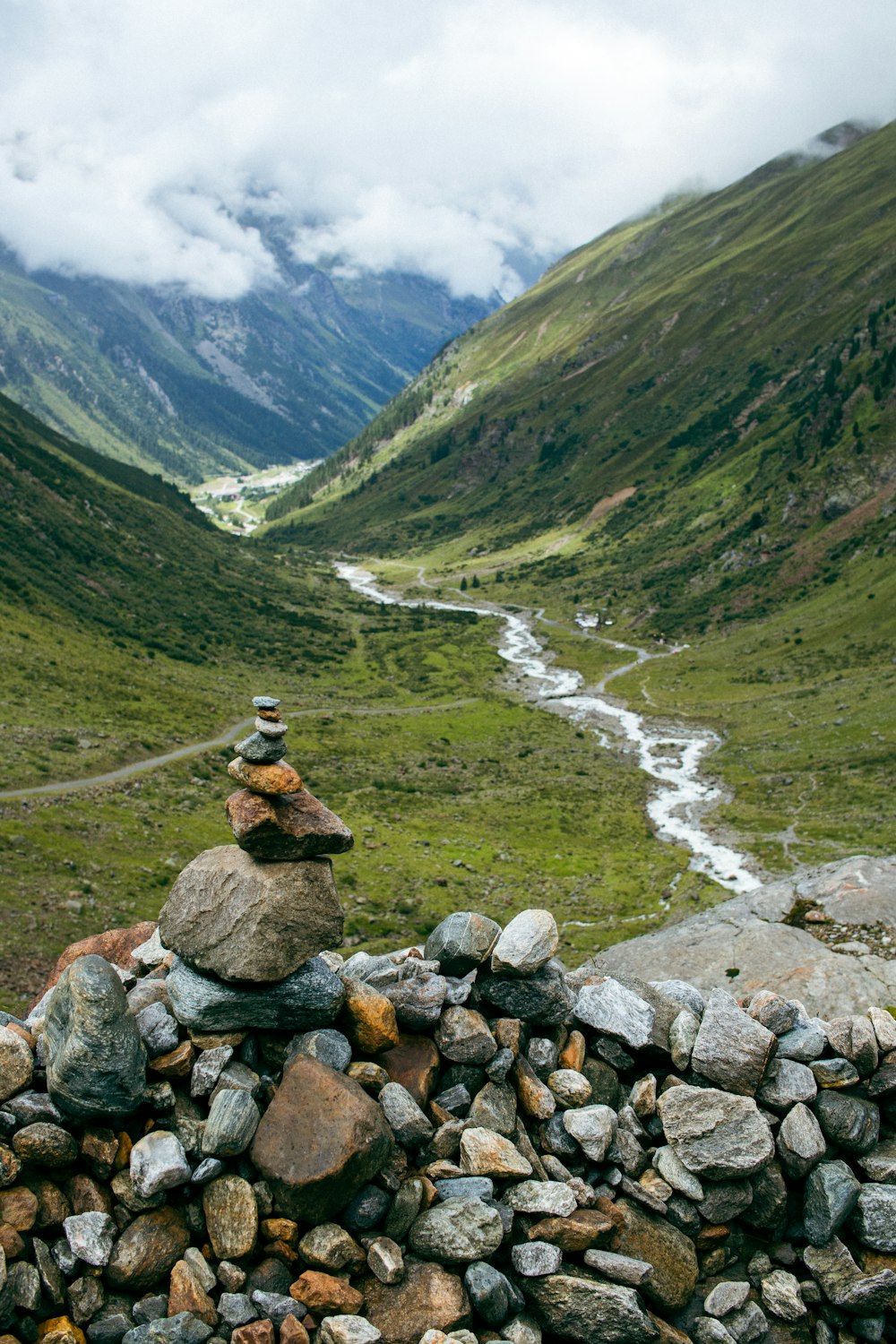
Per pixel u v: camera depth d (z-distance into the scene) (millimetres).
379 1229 8812
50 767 88188
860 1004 20672
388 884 72125
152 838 75062
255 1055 9555
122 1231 8305
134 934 13172
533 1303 8836
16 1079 8578
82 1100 8188
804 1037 10820
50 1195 8250
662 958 26188
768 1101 10273
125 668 144375
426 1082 9758
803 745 127250
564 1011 10617
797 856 83500
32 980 44656
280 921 9258
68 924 52406
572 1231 9023
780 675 172250
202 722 127625
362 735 142000
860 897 26375
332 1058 9250
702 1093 9992
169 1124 8836
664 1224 9578
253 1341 7758
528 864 82062
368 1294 8352
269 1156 8516
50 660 128375
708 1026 10422
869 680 150500
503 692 184250
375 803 102750
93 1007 8352
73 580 182125
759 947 24953
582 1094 10109
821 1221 9656
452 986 10695
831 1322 9609
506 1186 9391
